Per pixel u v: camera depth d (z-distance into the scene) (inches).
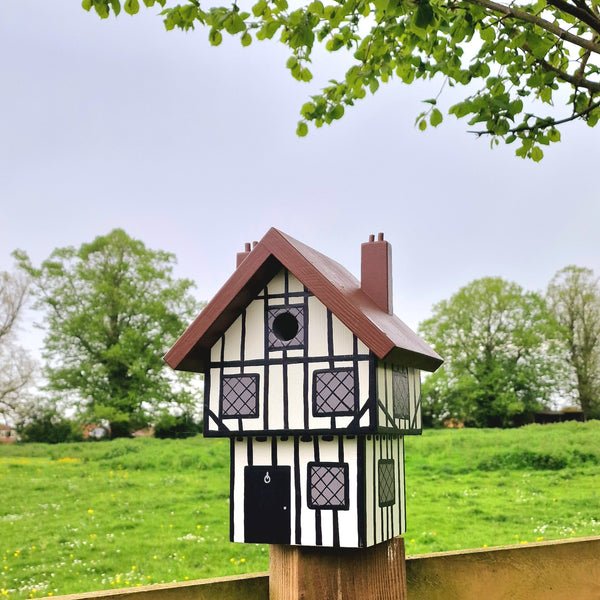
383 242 171.9
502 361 1879.9
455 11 130.0
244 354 148.5
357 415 134.6
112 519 617.0
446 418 1902.1
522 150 142.7
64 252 1747.0
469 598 147.8
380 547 140.3
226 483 805.9
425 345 172.4
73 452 1165.7
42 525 592.7
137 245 1768.0
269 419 142.4
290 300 146.5
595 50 112.3
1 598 384.2
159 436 1697.8
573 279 1904.5
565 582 156.7
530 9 138.8
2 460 1099.9
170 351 147.8
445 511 638.5
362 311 134.6
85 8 127.2
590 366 1838.1
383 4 109.0
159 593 118.0
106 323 1702.8
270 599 135.7
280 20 129.2
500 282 1904.5
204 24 130.4
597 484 764.0
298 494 138.1
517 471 884.6
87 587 409.1
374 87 148.6
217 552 495.5
